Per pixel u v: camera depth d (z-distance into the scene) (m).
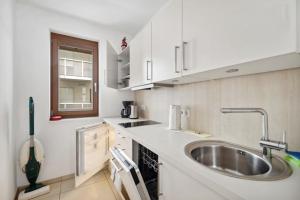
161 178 0.99
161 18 1.42
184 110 1.67
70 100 2.33
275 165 0.80
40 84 2.01
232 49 0.81
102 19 2.29
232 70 0.97
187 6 1.11
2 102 1.33
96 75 2.52
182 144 1.12
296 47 0.58
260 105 1.03
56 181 2.12
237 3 0.78
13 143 1.73
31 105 1.83
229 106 1.23
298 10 0.59
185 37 1.13
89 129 2.03
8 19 1.53
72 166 2.24
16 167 1.84
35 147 1.91
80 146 1.88
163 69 1.40
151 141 1.20
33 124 1.85
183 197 0.80
